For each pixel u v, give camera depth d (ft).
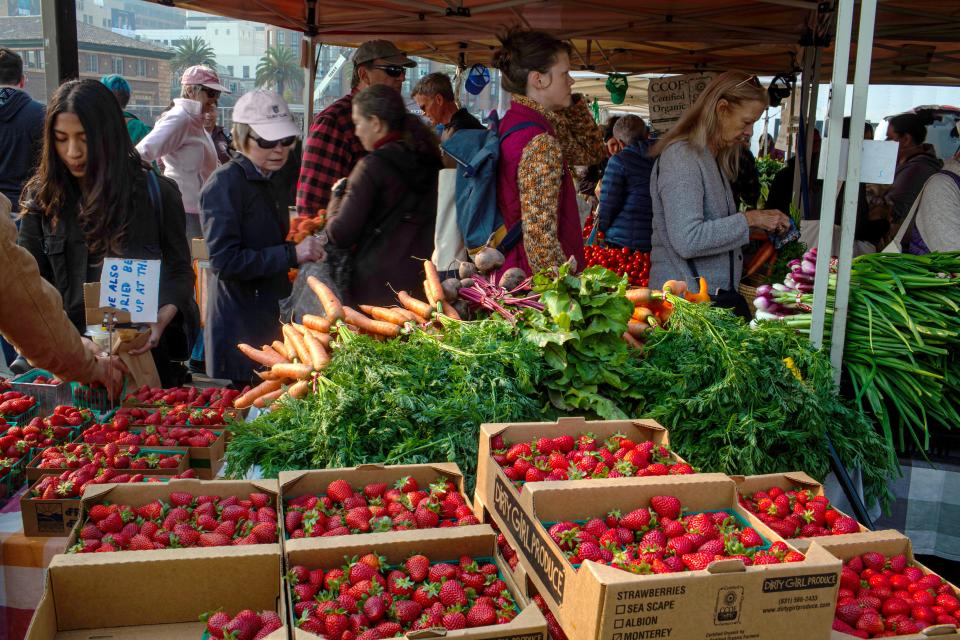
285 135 13.66
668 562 6.33
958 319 10.64
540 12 22.43
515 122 12.46
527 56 12.34
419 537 6.88
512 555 7.38
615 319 9.94
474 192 12.43
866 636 6.70
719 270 13.43
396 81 16.42
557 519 7.05
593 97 46.34
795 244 16.17
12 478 9.21
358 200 12.76
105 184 11.57
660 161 13.52
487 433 8.23
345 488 7.88
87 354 10.49
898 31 23.08
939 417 10.69
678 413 9.53
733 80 12.82
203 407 11.35
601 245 20.51
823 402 10.08
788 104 35.09
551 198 11.90
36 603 8.21
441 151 13.44
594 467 7.91
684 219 13.04
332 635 5.93
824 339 11.10
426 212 13.33
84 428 10.56
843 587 7.34
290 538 7.23
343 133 15.53
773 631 5.81
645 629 5.53
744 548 6.79
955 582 11.03
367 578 6.49
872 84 30.68
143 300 11.26
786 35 22.67
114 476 8.87
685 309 10.55
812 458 9.65
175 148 21.17
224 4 20.95
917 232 14.20
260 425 9.25
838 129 10.43
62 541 8.12
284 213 14.76
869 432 10.09
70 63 17.39
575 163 16.70
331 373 9.53
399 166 12.80
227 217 13.57
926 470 10.62
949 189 13.71
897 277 11.00
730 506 7.55
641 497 7.29
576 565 6.32
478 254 12.00
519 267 12.61
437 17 21.76
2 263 8.59
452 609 6.26
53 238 12.04
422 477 8.23
